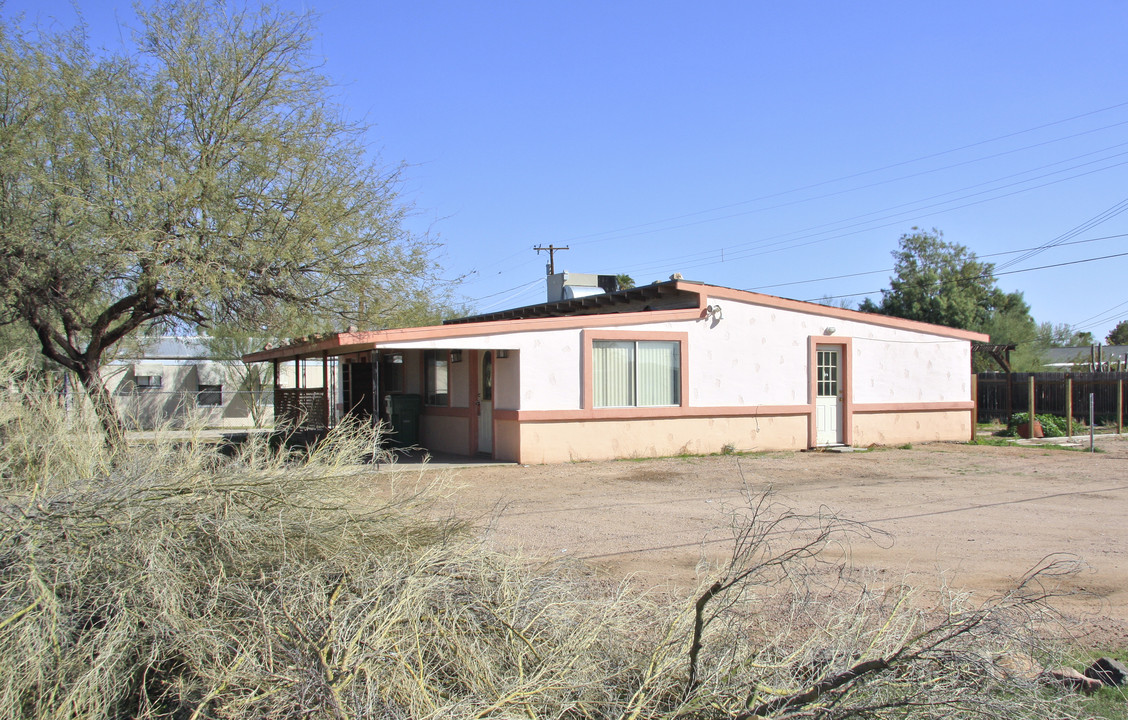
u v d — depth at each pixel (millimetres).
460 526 5062
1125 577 6480
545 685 3373
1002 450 17031
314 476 4871
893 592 5527
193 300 12312
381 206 14172
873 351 17891
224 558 4211
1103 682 4199
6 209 11609
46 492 4348
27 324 14312
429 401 17516
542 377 14352
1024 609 3959
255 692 3182
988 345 25219
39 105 12180
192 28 13078
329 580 4203
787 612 4383
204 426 6020
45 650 3305
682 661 3615
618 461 14727
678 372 15633
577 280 23469
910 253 49156
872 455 16000
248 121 13297
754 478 12672
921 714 3242
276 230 12961
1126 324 74812
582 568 5707
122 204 12031
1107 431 21484
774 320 16688
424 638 3631
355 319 14273
